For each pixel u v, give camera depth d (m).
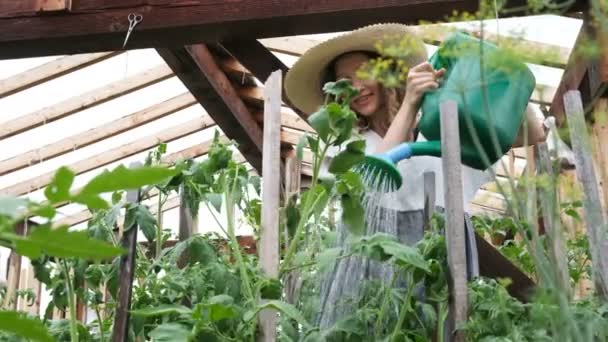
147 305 1.41
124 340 1.20
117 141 6.20
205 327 1.15
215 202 1.42
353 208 1.34
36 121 5.55
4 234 0.25
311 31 2.91
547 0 0.76
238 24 2.91
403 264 1.28
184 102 5.74
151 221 1.27
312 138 1.34
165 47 3.09
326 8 2.78
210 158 1.46
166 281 1.38
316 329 1.37
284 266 1.36
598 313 1.04
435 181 1.66
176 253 1.43
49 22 3.02
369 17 2.79
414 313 1.37
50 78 5.14
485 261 1.97
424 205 1.60
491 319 1.28
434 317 1.39
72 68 5.07
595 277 1.05
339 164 1.30
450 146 1.30
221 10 2.90
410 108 1.53
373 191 1.50
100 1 3.01
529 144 1.83
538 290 0.75
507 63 0.72
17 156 6.06
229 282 1.33
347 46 2.04
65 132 5.88
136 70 5.32
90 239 0.25
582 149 1.22
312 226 1.77
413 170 1.75
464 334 1.23
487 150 1.39
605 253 0.94
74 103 5.48
